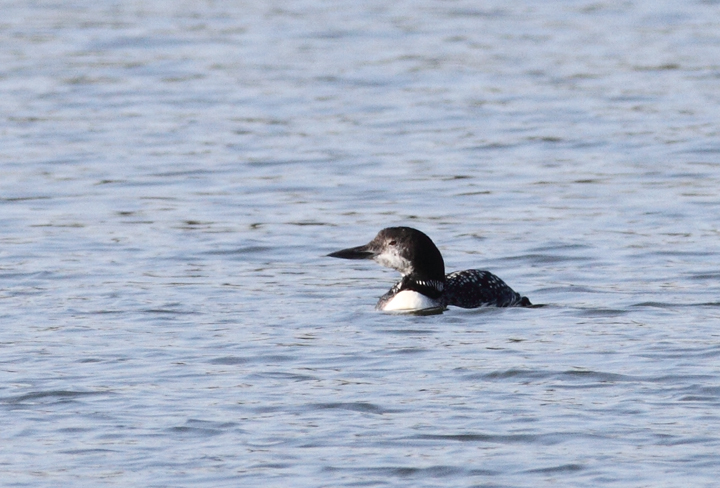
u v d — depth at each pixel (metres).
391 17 34.97
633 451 8.70
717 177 19.48
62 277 14.48
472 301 13.16
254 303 13.36
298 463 8.60
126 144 22.23
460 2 37.16
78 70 28.59
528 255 15.39
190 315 12.80
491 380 10.41
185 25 33.84
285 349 11.45
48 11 35.91
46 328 12.28
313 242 16.23
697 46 30.72
